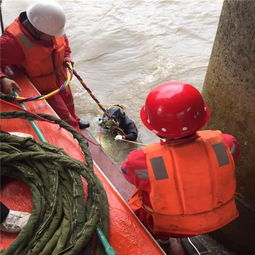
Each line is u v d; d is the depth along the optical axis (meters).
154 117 1.81
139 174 1.85
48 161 1.96
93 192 1.85
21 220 1.75
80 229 1.71
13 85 2.73
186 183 1.80
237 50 2.20
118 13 6.38
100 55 5.53
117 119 4.09
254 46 2.08
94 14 6.40
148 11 6.35
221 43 2.36
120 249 1.78
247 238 2.87
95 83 5.02
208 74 2.63
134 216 1.91
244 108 2.32
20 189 1.96
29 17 2.79
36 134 2.36
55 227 1.72
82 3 6.71
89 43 5.74
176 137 1.82
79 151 2.25
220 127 2.59
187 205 1.85
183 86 1.80
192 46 5.52
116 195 2.03
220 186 1.84
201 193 1.83
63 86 2.70
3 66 2.88
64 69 3.28
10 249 1.62
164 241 2.52
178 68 5.13
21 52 2.86
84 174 1.91
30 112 2.32
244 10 2.06
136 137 4.09
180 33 5.80
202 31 5.80
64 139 2.32
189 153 1.80
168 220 1.95
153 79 5.00
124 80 5.04
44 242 1.65
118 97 4.76
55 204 1.79
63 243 1.65
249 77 2.19
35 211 1.76
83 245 1.63
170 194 1.83
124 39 5.77
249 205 2.67
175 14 6.23
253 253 2.96
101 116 4.47
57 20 2.81
